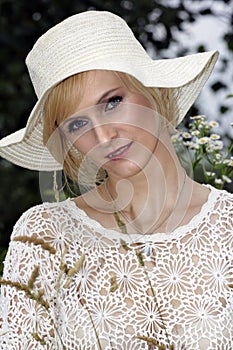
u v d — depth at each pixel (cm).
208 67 337
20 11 715
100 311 299
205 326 296
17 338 301
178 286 301
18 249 310
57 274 303
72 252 306
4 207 709
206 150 383
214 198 317
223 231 310
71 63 287
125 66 282
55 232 309
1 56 708
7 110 709
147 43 734
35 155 330
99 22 296
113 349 295
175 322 297
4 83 702
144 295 300
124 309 299
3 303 309
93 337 296
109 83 283
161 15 728
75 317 298
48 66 292
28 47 716
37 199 713
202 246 306
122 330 296
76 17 294
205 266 304
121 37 299
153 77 298
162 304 299
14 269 308
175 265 303
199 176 402
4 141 329
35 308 300
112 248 306
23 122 717
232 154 495
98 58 289
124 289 301
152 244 306
